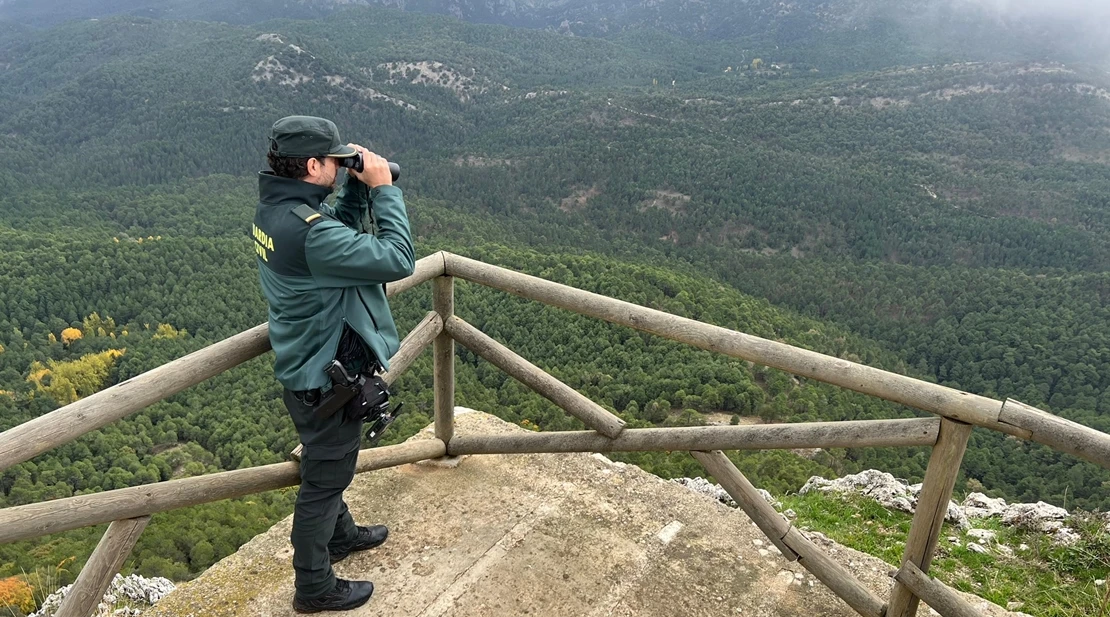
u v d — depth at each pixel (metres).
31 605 4.96
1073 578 3.18
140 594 3.73
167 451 39.00
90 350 55.62
